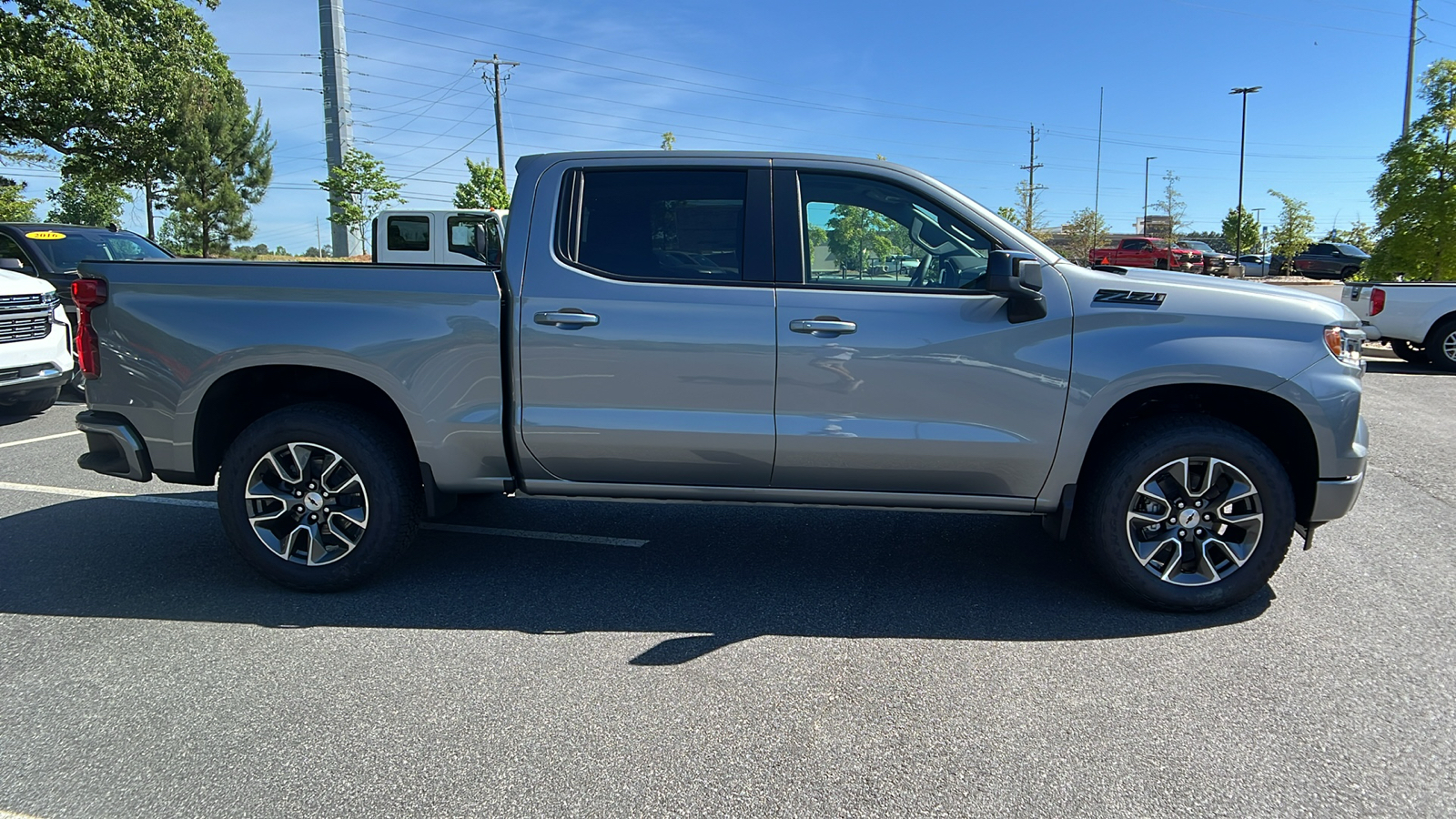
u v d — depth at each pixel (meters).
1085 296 3.65
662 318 3.72
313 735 2.82
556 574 4.31
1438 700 3.05
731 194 3.83
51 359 7.80
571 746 2.77
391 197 31.08
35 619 3.73
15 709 2.98
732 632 3.63
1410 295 11.71
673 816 2.42
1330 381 3.60
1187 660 3.38
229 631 3.62
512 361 3.80
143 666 3.30
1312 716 2.95
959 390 3.68
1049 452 3.70
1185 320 3.62
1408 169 14.36
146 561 4.45
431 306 3.80
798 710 3.00
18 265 8.82
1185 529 3.73
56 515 5.23
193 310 3.88
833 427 3.72
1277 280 29.88
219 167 46.66
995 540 4.88
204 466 4.06
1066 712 2.98
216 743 2.78
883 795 2.52
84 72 21.11
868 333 3.67
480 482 3.98
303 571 3.96
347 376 4.05
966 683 3.19
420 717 2.94
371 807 2.46
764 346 3.70
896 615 3.82
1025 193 52.97
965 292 3.70
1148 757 2.71
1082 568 4.42
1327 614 3.81
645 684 3.18
